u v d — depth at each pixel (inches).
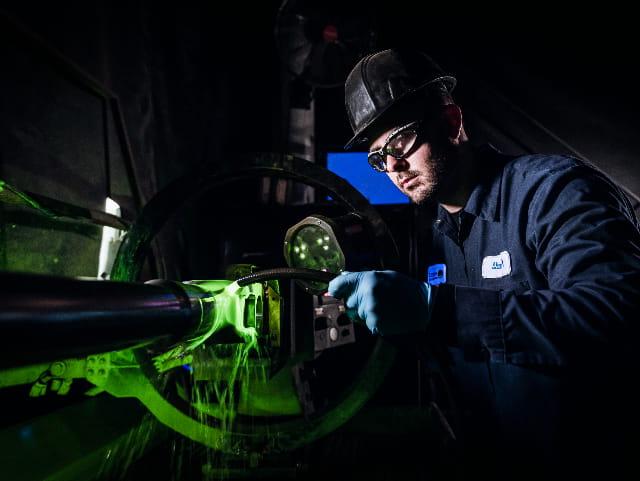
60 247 46.1
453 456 45.4
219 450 42.4
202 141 96.0
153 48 76.8
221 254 81.4
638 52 100.7
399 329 29.8
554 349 28.7
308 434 39.5
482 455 44.4
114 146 61.5
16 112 44.1
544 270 35.4
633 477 35.1
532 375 38.4
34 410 42.2
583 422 36.5
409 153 42.3
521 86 113.5
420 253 72.9
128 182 63.9
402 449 49.9
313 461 45.3
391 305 29.3
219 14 105.7
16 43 44.4
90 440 45.1
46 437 41.2
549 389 37.5
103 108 59.5
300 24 96.2
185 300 25.3
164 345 27.9
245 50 107.0
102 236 52.1
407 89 40.9
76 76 53.6
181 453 48.7
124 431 49.8
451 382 36.9
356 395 38.4
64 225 46.8
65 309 15.3
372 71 43.0
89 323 16.5
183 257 81.9
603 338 28.1
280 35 97.5
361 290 30.1
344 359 69.1
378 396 69.4
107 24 62.8
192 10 93.3
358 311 30.7
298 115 120.7
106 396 50.1
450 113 43.0
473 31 118.4
